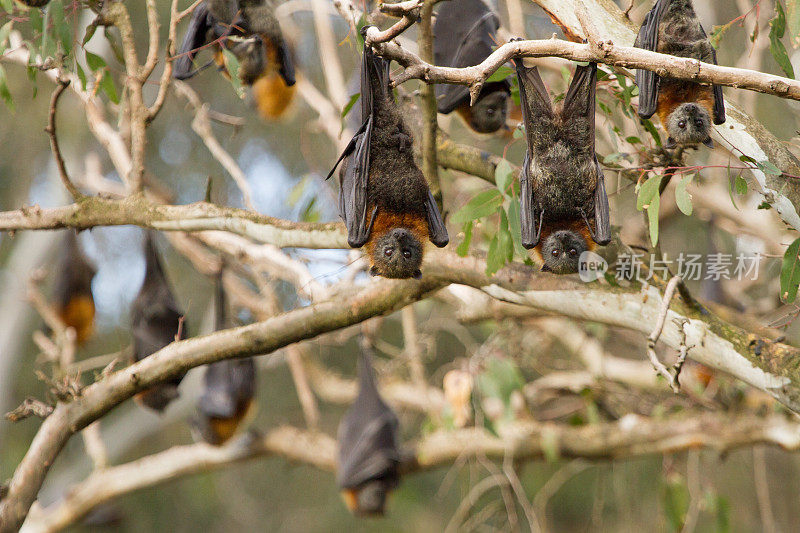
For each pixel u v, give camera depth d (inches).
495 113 410.6
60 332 528.4
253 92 468.8
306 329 335.0
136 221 366.3
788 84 233.0
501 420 489.1
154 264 498.6
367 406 593.0
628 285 326.6
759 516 744.3
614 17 319.9
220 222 357.1
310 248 346.6
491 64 235.9
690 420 497.0
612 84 358.9
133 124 372.8
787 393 301.1
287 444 609.0
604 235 269.1
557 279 332.8
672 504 514.0
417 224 281.0
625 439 508.4
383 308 335.6
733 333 313.9
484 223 460.1
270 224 348.5
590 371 574.2
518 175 322.7
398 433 591.2
